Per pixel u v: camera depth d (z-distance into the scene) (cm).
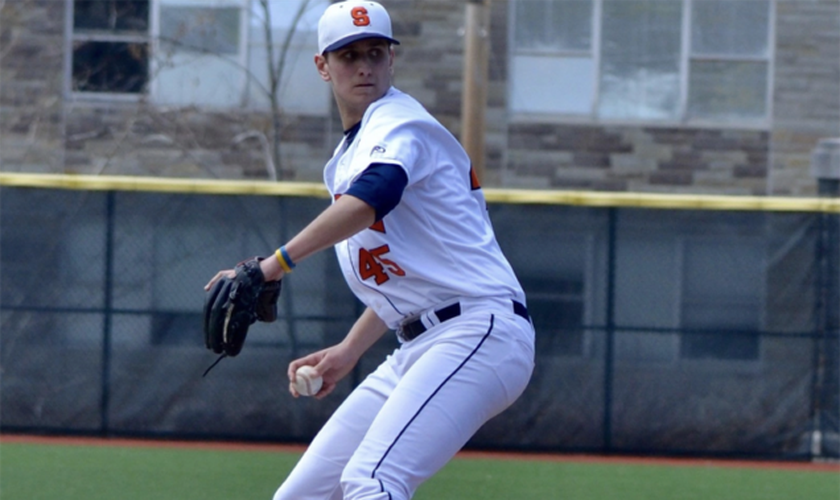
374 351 2703
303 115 4269
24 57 4222
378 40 1084
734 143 4412
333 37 1077
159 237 2694
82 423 2717
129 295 2703
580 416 2684
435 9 4238
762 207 2642
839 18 4378
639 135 4400
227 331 1005
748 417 2658
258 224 2680
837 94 4388
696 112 4422
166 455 2534
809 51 4394
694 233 2658
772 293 2648
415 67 4253
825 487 2344
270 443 2705
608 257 2667
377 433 1028
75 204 2692
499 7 4353
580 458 2650
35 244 2694
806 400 2648
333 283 2691
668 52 4406
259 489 2184
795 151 4406
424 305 1082
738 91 4422
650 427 2673
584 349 2678
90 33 4269
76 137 4231
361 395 1162
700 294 2661
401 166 987
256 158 4247
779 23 4391
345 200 973
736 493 2269
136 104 4247
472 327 1054
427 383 1034
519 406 2689
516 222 2670
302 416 2709
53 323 2708
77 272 2703
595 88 4403
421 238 1062
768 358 2655
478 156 3114
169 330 2709
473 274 1072
